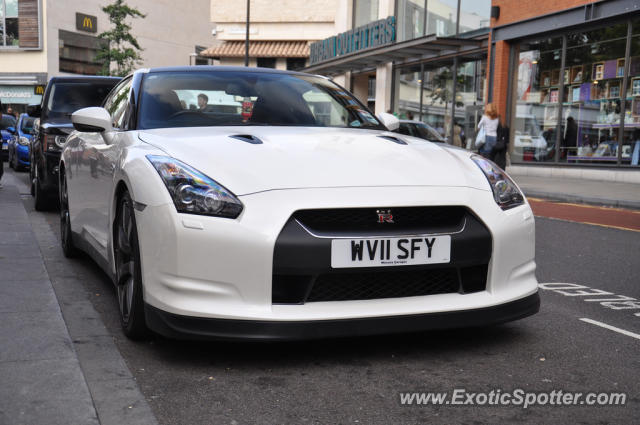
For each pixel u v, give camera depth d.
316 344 3.08
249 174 2.82
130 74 4.52
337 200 2.73
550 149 17.44
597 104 15.86
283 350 3.00
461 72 20.98
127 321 3.12
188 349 3.00
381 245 2.73
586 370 2.78
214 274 2.66
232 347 3.03
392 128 4.25
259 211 2.69
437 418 2.30
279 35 35.38
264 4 35.31
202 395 2.49
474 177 3.08
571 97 16.69
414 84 23.70
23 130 15.69
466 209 2.91
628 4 14.48
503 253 2.94
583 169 16.17
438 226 2.84
